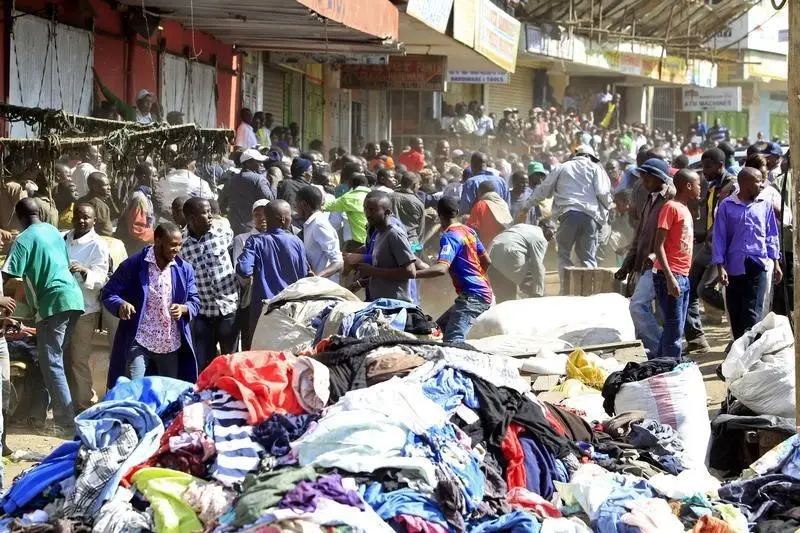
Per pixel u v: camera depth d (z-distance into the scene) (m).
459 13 27.81
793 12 8.44
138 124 15.12
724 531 7.43
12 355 11.78
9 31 17.80
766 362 10.40
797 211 8.69
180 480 7.16
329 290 11.93
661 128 59.84
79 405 12.23
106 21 21.44
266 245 12.58
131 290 11.02
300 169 17.45
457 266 13.35
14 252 11.29
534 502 7.63
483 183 18.83
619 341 12.85
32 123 14.23
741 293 14.09
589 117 47.44
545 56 40.44
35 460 10.77
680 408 9.84
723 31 56.97
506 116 40.47
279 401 7.63
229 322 12.38
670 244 13.46
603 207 18.58
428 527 6.91
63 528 6.99
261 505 6.57
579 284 17.69
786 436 9.82
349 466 7.06
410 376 8.02
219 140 15.87
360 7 21.08
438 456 7.41
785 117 76.81
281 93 33.66
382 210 12.95
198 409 7.53
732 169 19.11
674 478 8.23
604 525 7.51
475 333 13.47
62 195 14.63
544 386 11.33
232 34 25.89
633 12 46.12
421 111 41.19
